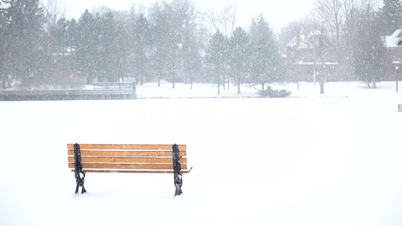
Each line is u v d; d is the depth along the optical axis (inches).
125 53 3034.0
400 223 234.1
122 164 312.5
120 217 259.4
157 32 3056.1
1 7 2613.2
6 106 1498.5
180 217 257.3
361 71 2581.2
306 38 3080.7
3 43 2508.6
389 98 1718.8
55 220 255.8
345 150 484.4
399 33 3196.4
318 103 1433.3
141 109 1254.3
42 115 1104.2
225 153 494.0
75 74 2810.0
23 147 578.9
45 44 2785.4
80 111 1223.5
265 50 2583.7
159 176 377.1
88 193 319.6
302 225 237.3
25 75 2593.5
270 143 558.9
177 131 722.2
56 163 456.1
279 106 1294.3
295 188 318.3
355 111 1052.5
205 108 1251.2
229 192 313.6
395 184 318.7
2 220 256.7
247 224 242.1
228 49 2657.5
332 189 311.0
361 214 251.4
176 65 3038.9
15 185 348.5
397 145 509.4
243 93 2598.4
